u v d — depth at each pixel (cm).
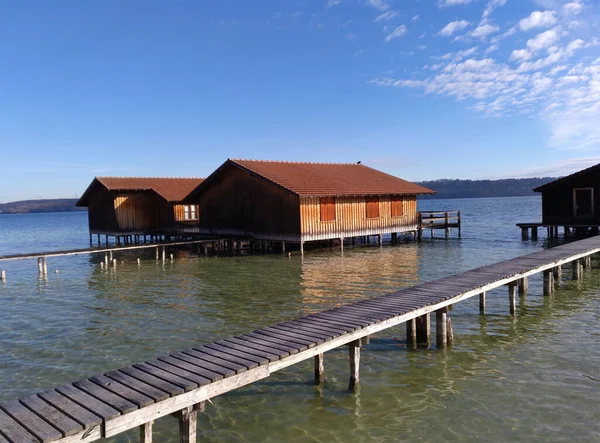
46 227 9569
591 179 3152
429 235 4147
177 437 733
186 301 1650
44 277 2358
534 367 959
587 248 1983
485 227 4956
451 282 1318
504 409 787
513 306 1364
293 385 899
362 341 921
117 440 728
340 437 713
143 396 607
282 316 1405
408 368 970
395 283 1870
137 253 3372
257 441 708
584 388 856
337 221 2958
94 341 1212
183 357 762
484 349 1074
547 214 3353
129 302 1670
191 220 3725
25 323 1421
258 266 2431
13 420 558
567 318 1310
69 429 526
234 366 711
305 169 3316
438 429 730
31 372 1008
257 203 2988
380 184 3347
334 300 1598
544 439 696
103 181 3759
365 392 863
